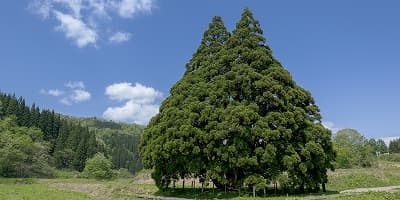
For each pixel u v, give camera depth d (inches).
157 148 1574.8
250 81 1605.6
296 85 1739.7
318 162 1605.6
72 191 2143.2
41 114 5516.7
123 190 1984.5
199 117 1542.8
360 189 1923.0
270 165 1526.8
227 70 1710.1
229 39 1769.2
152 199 1594.5
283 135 1503.4
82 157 4982.8
